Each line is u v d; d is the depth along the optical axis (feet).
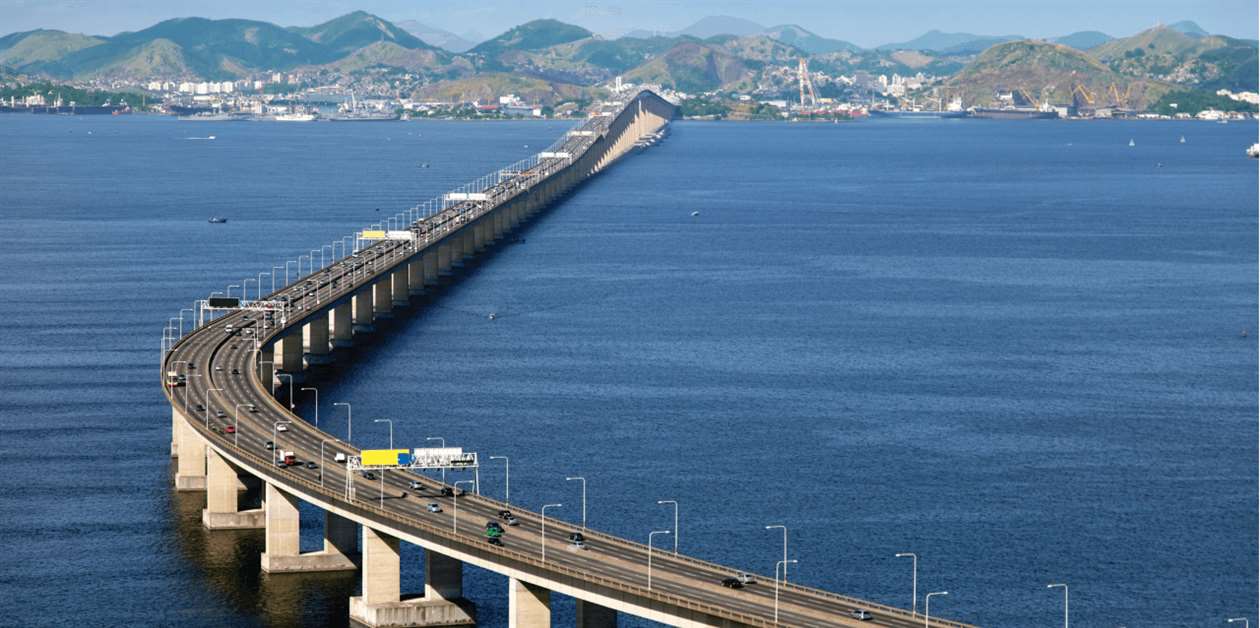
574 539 616.80
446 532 607.78
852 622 535.19
